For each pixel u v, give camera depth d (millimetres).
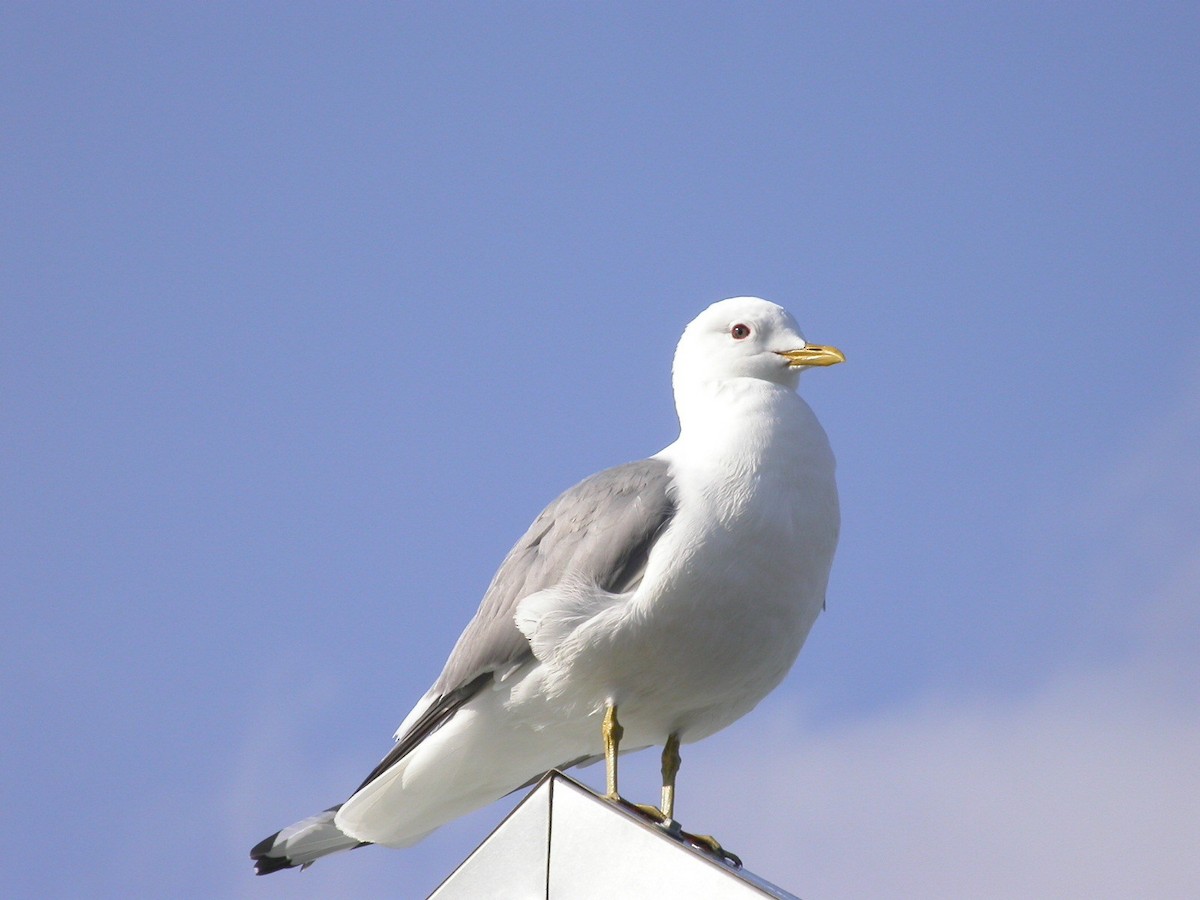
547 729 13172
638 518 12555
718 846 12141
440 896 9336
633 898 8961
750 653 12523
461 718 13211
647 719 13000
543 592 12656
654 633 12320
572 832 9219
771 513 12438
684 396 13875
